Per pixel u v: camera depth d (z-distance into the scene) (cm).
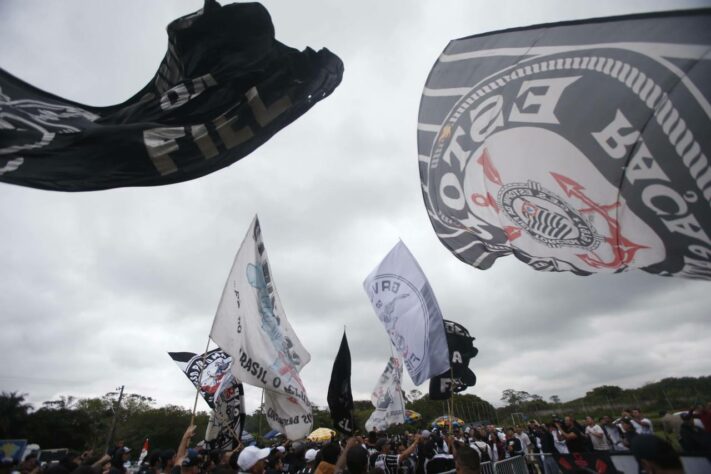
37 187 337
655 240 252
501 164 337
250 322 628
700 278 234
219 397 755
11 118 350
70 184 350
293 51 517
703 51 224
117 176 376
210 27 477
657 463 213
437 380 754
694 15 231
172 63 477
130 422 5384
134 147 392
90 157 370
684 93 229
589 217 285
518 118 318
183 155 414
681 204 235
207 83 457
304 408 620
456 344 802
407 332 719
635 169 255
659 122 239
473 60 355
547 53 304
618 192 267
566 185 296
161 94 453
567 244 304
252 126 456
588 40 280
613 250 278
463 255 404
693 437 726
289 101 483
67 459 564
